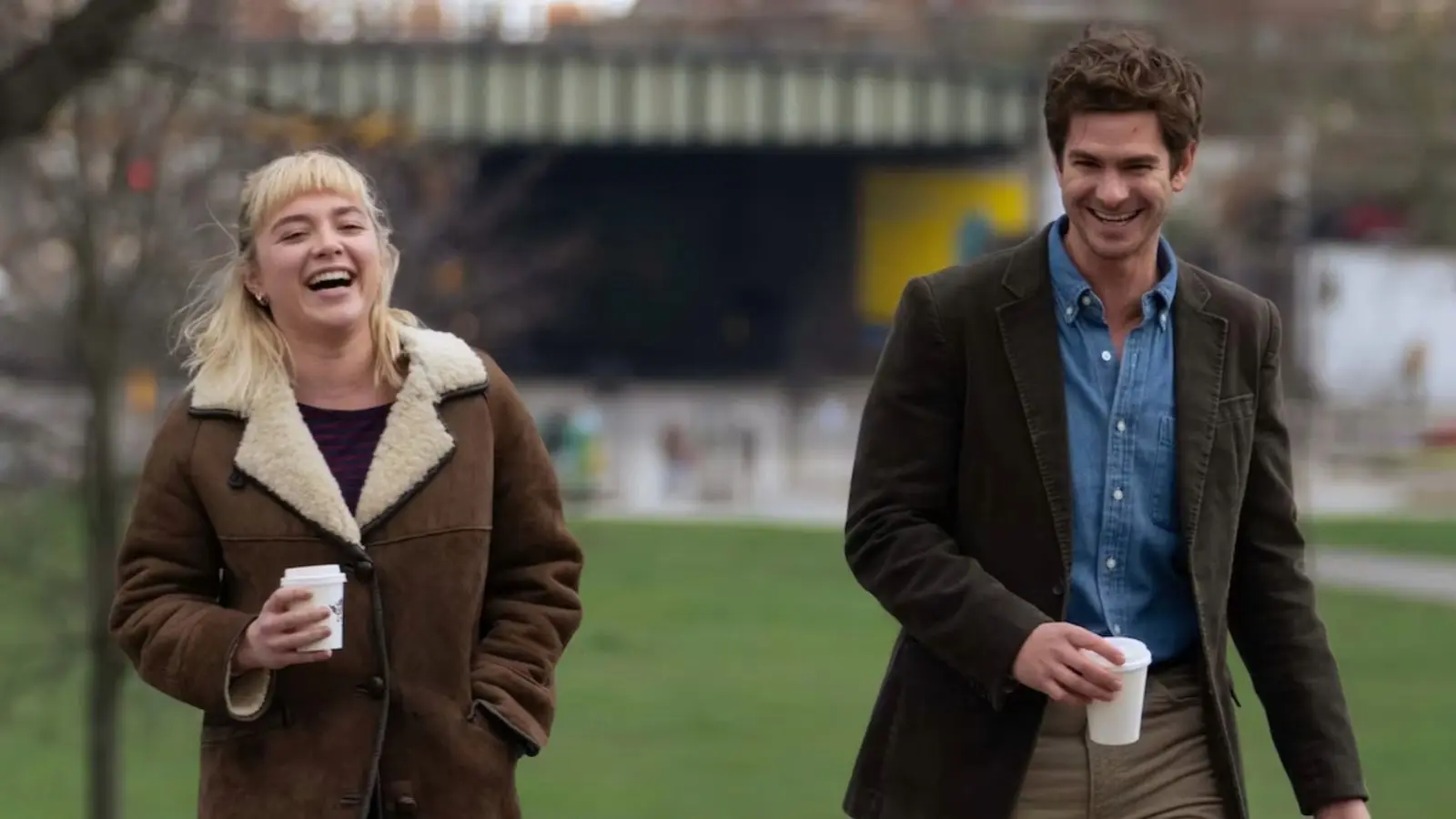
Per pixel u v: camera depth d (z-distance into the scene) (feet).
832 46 273.13
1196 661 32.35
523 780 100.63
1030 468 31.68
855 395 287.07
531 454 31.37
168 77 69.77
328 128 79.36
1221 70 233.96
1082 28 33.09
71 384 88.89
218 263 36.06
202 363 30.73
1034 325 31.96
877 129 257.75
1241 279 300.20
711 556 177.68
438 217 128.36
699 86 252.21
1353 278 293.64
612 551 178.91
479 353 31.30
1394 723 113.70
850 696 123.65
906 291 32.81
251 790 29.30
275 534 29.40
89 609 79.20
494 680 30.27
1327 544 185.37
